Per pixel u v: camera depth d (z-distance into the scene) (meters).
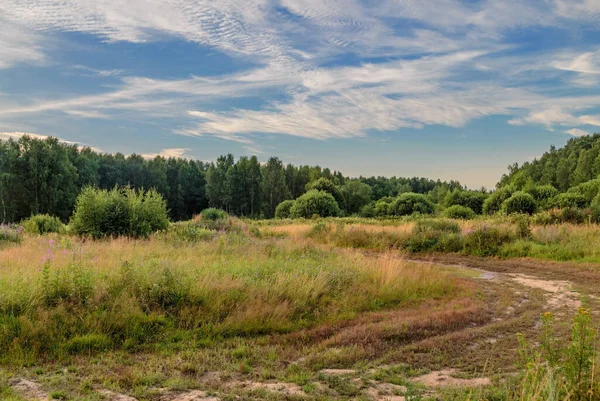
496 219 28.14
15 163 59.62
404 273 12.20
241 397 4.95
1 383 5.15
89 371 5.63
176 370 5.76
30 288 7.39
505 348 6.81
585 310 4.11
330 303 9.15
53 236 18.61
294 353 6.50
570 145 114.69
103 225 18.98
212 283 8.59
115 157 102.75
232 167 95.94
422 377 5.70
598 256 16.36
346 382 5.43
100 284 7.90
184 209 100.81
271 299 8.56
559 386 3.87
